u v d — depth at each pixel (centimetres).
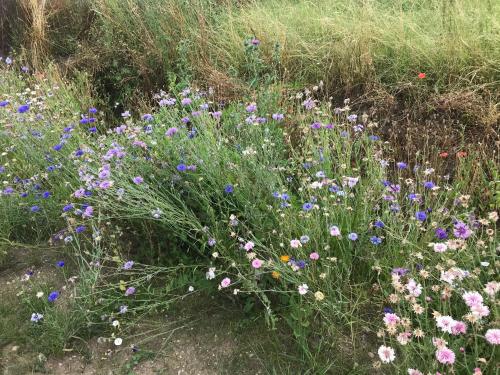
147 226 286
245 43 390
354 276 246
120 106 502
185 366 224
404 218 261
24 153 343
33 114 379
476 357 178
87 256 290
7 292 272
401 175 321
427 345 190
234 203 276
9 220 310
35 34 583
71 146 341
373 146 321
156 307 251
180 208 282
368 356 213
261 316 239
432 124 364
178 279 260
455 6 436
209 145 296
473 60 403
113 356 232
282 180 302
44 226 312
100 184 262
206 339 235
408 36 444
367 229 252
